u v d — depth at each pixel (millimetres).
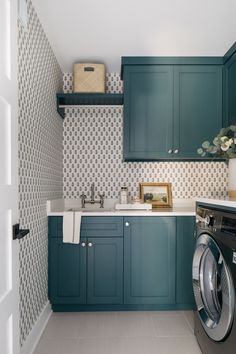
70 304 2625
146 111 2941
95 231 2617
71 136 3205
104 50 2773
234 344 1363
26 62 1926
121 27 2385
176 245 2631
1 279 1128
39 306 2268
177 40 2609
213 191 3193
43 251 2418
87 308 2654
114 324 2387
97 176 3205
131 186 3205
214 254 1595
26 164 1935
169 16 2229
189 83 2953
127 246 2625
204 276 1901
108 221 2623
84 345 2066
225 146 2115
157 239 2627
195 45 2711
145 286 2623
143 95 2939
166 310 2656
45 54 2445
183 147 2939
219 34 2508
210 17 2252
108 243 2625
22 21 1797
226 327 1429
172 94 2943
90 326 2352
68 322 2426
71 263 2607
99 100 3033
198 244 1895
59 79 3057
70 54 2834
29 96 1993
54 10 2146
